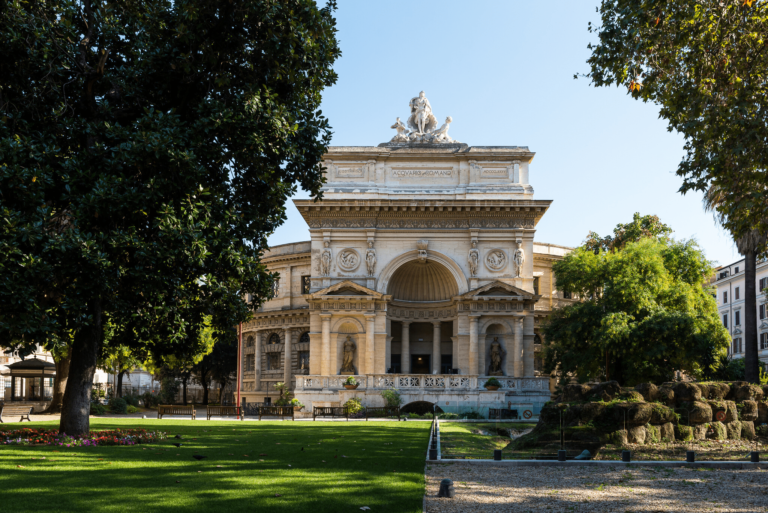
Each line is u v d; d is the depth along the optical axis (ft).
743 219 75.36
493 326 187.32
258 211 89.20
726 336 167.53
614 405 77.51
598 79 78.28
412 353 204.13
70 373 79.20
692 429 82.53
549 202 183.93
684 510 42.29
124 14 84.89
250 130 78.95
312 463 58.80
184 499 41.24
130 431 86.12
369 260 187.32
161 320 81.15
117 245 69.21
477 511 41.09
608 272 174.60
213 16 78.48
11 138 69.46
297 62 83.97
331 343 184.24
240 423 128.67
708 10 69.31
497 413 160.04
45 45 73.72
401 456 66.08
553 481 53.16
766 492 48.85
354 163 193.06
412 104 202.49
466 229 189.16
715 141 72.18
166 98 85.40
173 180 74.90
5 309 64.23
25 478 47.52
